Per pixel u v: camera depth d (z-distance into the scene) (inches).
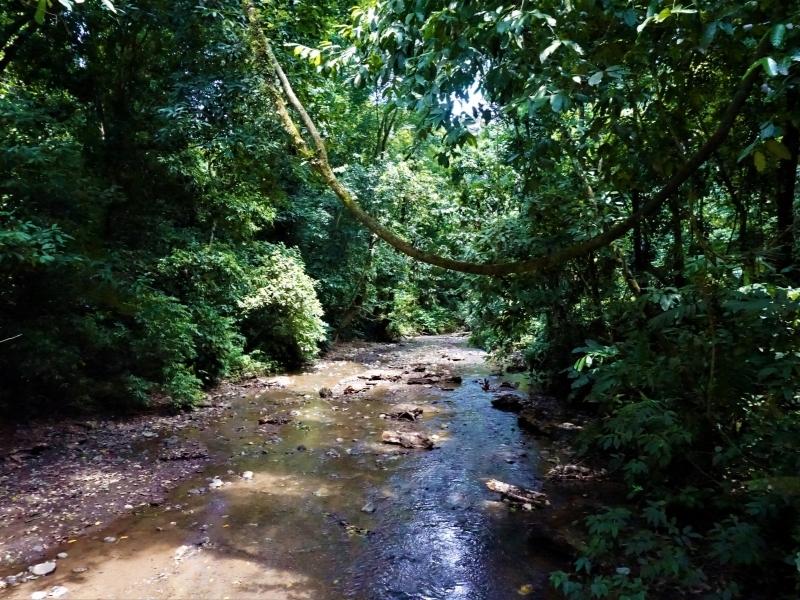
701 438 155.6
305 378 407.5
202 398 316.2
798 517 115.1
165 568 132.6
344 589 125.6
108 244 305.7
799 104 122.0
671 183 86.5
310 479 196.1
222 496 179.0
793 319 131.3
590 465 207.2
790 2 87.7
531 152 165.9
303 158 117.6
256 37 144.1
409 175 605.0
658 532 143.7
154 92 334.0
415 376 417.1
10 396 236.1
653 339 190.1
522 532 155.6
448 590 126.1
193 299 352.5
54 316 239.0
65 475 191.5
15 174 219.0
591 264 259.3
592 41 129.6
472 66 119.2
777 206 177.2
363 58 146.3
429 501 177.5
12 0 238.7
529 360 334.0
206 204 395.9
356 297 620.7
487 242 284.8
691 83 146.0
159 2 286.2
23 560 134.9
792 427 131.6
